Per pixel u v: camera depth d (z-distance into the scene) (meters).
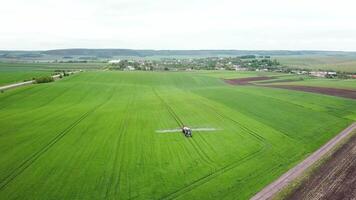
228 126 56.09
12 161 39.16
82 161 39.06
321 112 68.44
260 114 65.94
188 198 30.27
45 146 44.84
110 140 47.69
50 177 34.44
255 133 51.84
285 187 32.22
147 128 54.56
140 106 75.06
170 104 77.56
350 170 36.28
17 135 50.38
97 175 35.03
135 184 32.94
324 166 37.81
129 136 49.78
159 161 39.31
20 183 32.97
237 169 37.16
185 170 36.69
